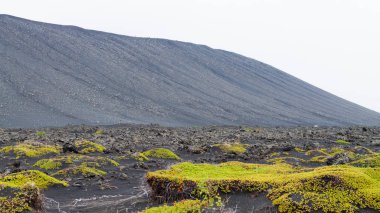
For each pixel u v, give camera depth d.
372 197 10.55
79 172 17.92
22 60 116.19
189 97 133.62
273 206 10.96
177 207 11.05
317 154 24.55
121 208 12.48
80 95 101.81
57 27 170.12
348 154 21.44
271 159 23.06
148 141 34.09
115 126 62.84
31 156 22.97
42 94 92.44
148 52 178.88
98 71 131.12
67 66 125.56
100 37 177.75
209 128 64.50
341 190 10.87
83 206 13.24
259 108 143.25
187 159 24.47
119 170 19.42
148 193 13.38
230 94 155.00
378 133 44.22
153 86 134.88
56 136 38.50
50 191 15.10
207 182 12.46
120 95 114.50
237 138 38.31
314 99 191.88
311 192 10.97
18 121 70.00
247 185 12.27
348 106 199.00
